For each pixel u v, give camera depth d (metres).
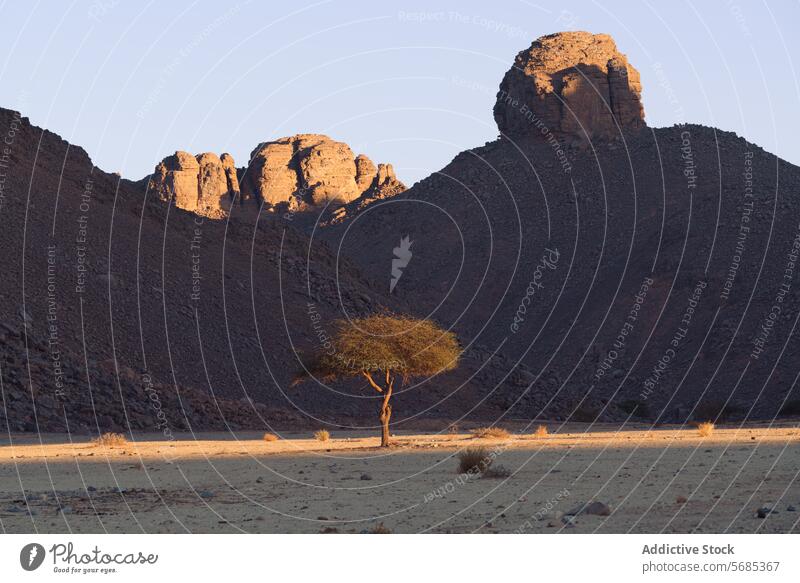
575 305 151.12
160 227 88.88
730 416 94.06
